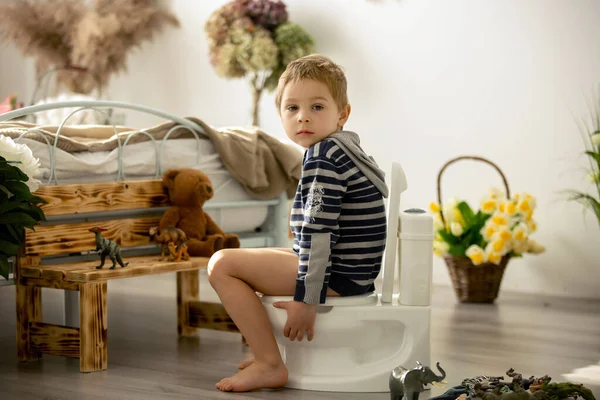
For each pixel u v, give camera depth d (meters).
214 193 2.48
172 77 4.11
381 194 1.74
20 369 1.92
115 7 4.08
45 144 2.06
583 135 3.04
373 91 3.52
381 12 3.47
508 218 2.92
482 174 3.27
